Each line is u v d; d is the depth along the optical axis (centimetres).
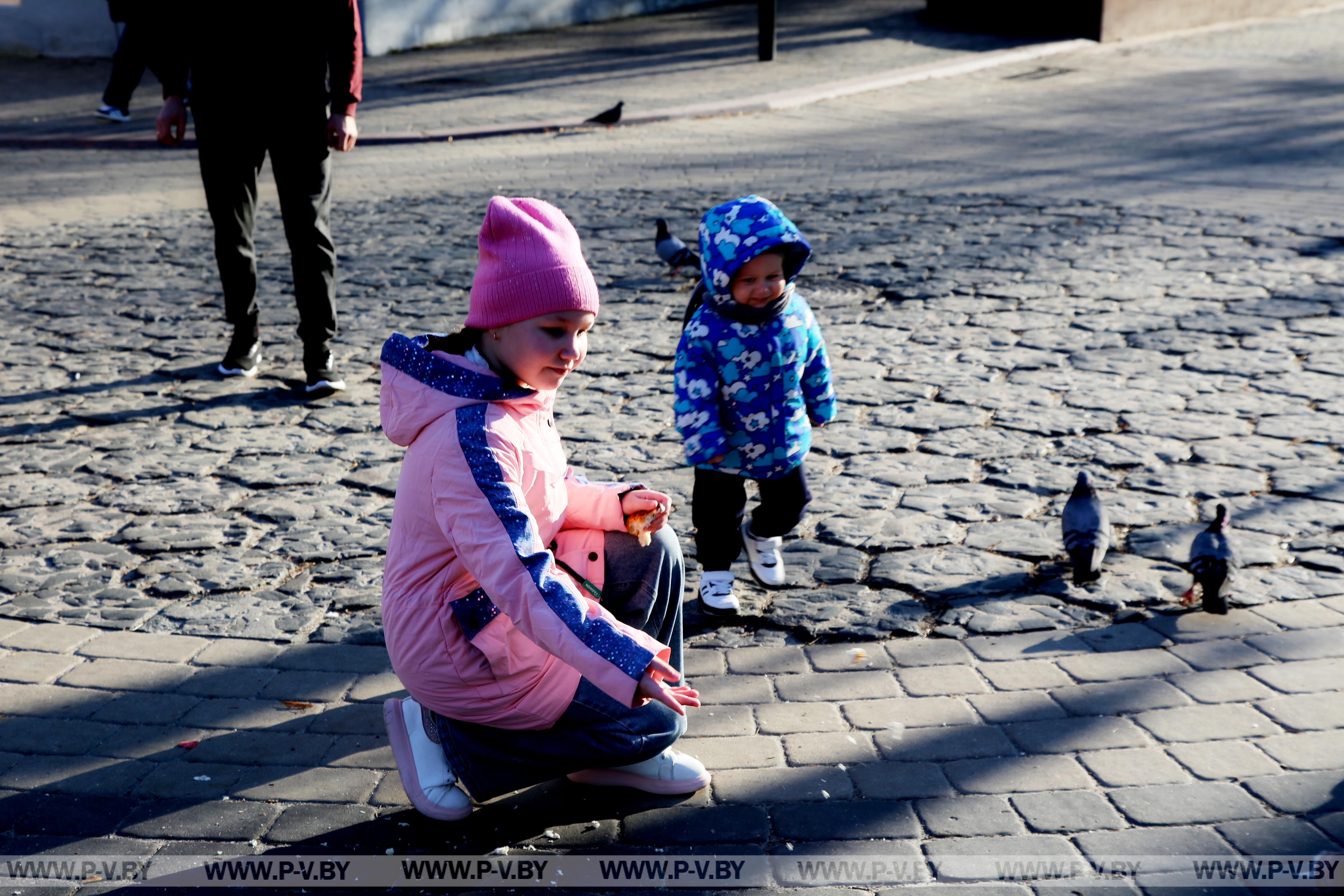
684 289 726
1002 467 455
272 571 391
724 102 1400
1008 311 653
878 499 433
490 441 229
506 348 233
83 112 1424
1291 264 711
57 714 309
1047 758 279
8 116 1399
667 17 2270
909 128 1255
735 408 339
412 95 1523
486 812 270
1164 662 318
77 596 375
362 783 280
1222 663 316
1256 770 271
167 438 512
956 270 732
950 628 343
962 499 430
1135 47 1795
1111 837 251
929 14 2045
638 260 786
